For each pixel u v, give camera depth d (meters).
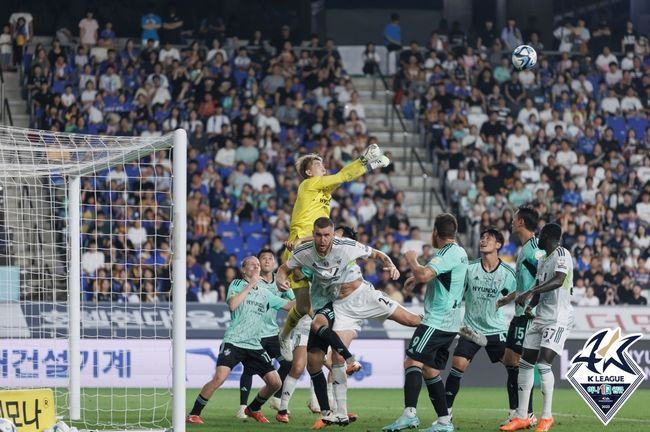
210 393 16.09
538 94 37.03
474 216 31.34
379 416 17.75
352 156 32.72
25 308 21.67
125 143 16.75
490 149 33.94
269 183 31.28
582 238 30.55
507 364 15.53
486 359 25.22
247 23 42.47
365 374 24.81
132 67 34.47
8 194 21.72
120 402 20.31
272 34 42.66
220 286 27.70
